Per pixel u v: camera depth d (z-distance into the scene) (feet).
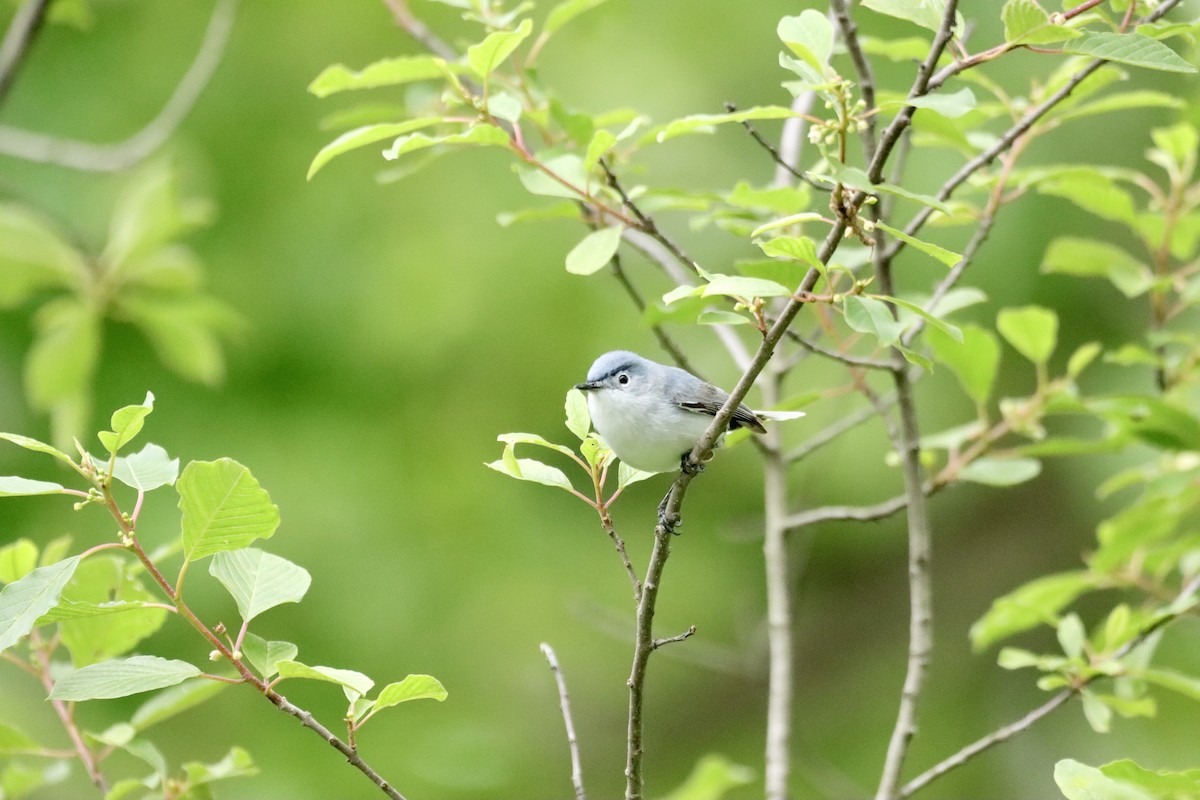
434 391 48.85
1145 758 44.91
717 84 48.57
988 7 43.42
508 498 48.80
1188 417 28.99
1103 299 45.70
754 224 28.07
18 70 35.17
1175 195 30.63
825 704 55.26
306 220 48.01
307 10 48.14
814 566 56.54
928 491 30.32
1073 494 51.67
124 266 36.70
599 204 25.20
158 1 48.57
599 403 28.35
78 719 41.88
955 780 51.83
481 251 48.26
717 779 27.99
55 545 23.53
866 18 45.78
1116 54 18.69
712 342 47.03
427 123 23.72
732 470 50.80
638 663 20.31
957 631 55.57
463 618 47.60
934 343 29.89
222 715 44.50
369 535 45.52
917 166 42.68
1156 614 26.30
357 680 18.35
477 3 27.14
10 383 44.80
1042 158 44.04
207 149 47.60
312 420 46.83
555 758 51.98
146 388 45.93
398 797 18.72
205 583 43.09
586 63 48.57
